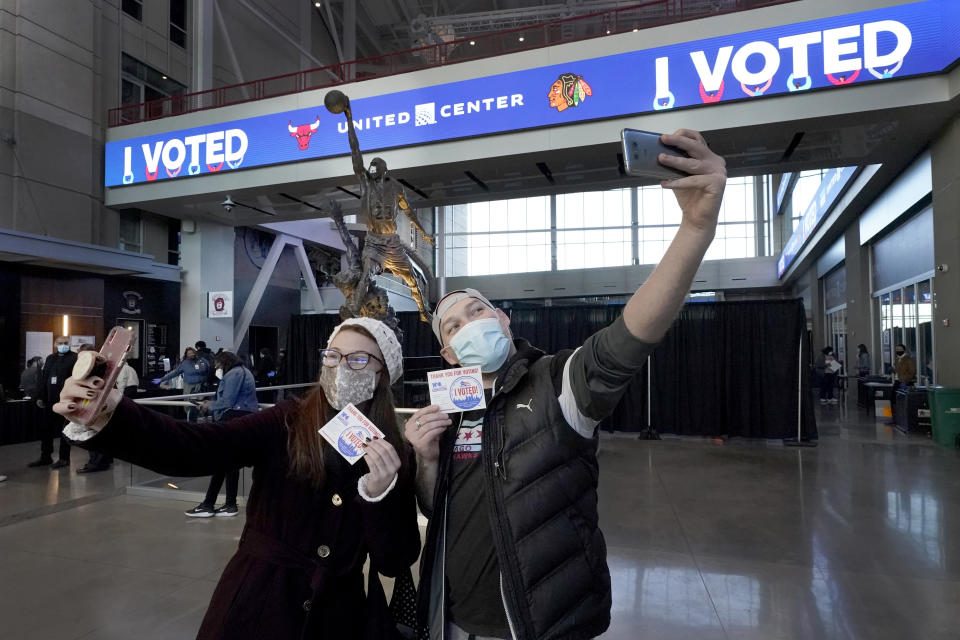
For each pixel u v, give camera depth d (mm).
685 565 3607
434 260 31250
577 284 27000
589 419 1249
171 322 13547
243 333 15648
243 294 15805
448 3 22594
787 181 22812
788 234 25016
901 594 3150
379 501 1242
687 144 1055
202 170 10859
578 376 1228
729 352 8672
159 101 11422
